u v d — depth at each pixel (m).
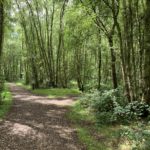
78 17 16.53
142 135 7.77
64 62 36.62
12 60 69.88
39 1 34.44
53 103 18.98
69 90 28.31
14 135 9.82
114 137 9.38
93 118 12.48
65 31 20.89
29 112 14.87
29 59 37.78
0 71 18.52
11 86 41.53
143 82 11.62
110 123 11.32
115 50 15.81
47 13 35.06
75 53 35.12
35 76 34.78
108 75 32.03
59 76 37.25
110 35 16.39
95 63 36.06
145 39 11.51
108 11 16.06
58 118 13.28
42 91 27.97
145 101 11.47
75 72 39.72
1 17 18.92
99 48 23.89
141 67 12.55
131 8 12.80
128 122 10.98
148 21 11.38
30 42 37.62
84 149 8.46
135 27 13.71
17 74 71.88
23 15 34.78
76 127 11.23
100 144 8.80
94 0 14.99
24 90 32.34
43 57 35.59
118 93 13.52
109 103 13.03
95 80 31.16
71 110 15.66
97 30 19.62
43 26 37.94
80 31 19.58
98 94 14.55
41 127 11.21
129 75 12.87
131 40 12.91
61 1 32.06
